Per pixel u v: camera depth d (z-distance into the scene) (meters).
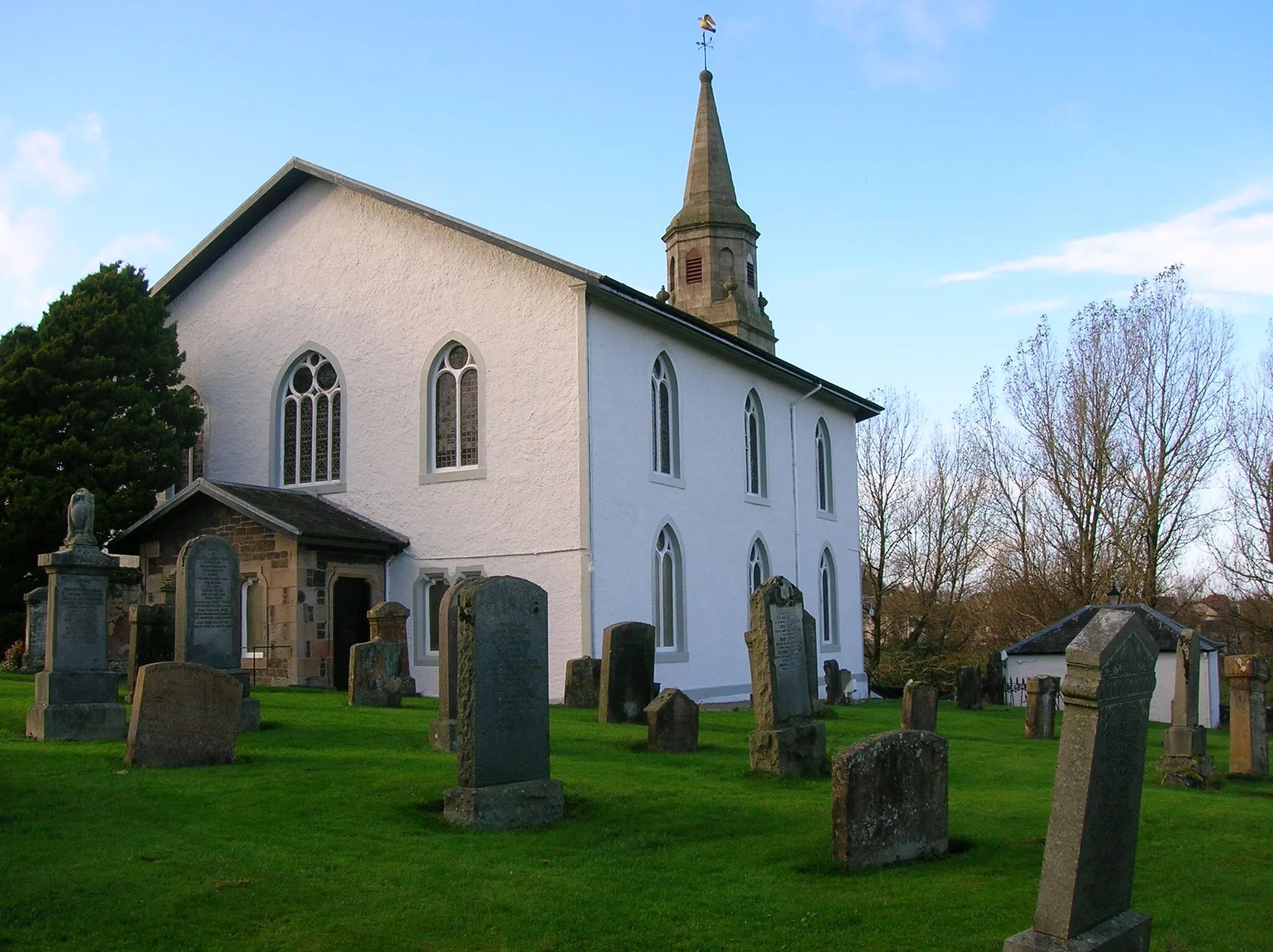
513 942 8.49
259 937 8.47
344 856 10.36
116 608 27.70
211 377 32.06
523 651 12.16
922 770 11.05
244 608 26.22
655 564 28.92
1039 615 48.41
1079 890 7.27
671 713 16.50
